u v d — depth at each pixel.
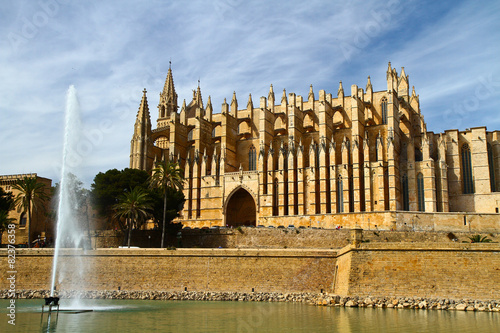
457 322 45.12
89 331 43.34
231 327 44.59
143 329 44.06
